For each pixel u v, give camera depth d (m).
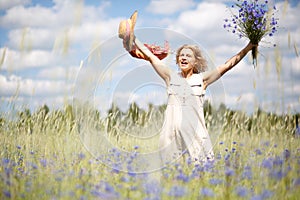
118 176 3.37
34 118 5.13
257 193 2.94
